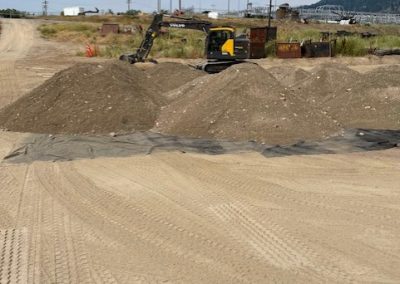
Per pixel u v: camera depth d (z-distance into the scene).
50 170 8.99
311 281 5.16
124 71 14.12
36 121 12.12
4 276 5.29
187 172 8.78
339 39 34.72
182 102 12.83
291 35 42.28
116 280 5.19
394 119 12.26
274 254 5.73
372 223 6.59
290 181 8.27
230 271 5.36
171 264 5.52
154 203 7.35
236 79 12.30
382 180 8.30
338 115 12.93
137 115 12.22
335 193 7.70
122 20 77.56
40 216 6.89
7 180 8.46
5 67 28.11
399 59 31.39
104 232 6.36
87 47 39.03
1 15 89.62
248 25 63.94
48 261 5.61
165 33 43.41
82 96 12.53
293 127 11.06
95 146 10.45
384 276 5.25
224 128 11.16
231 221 6.66
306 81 16.80
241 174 8.64
